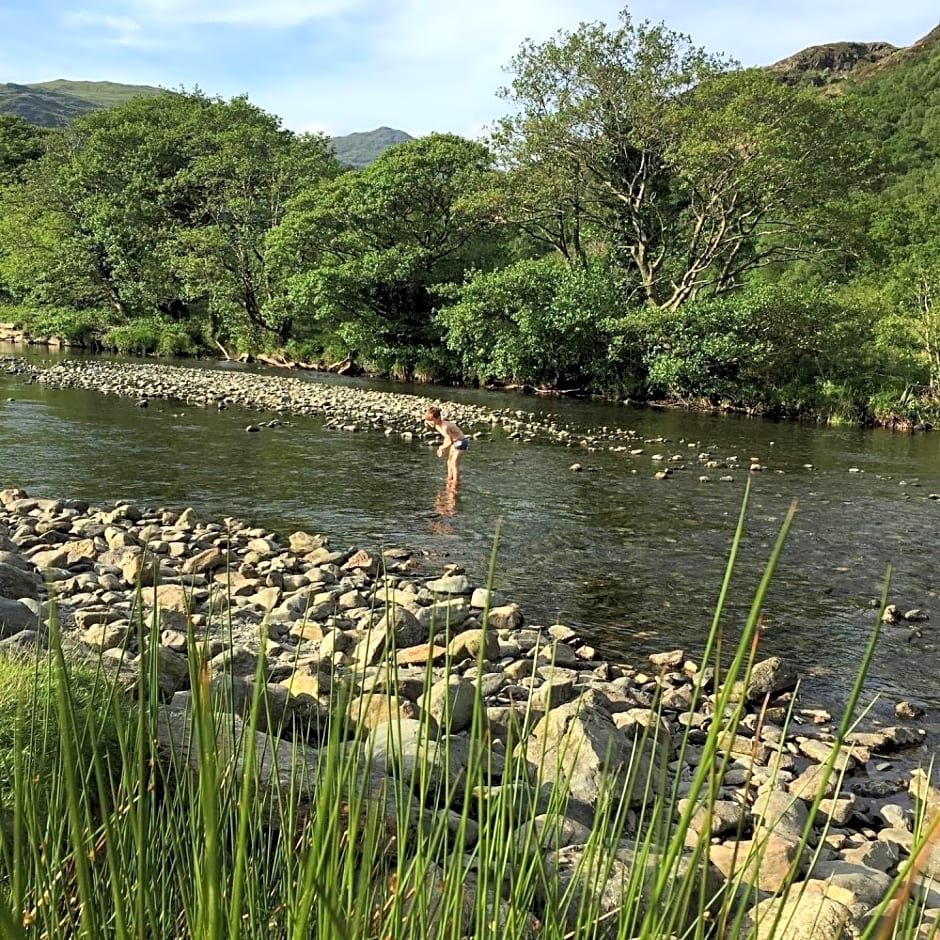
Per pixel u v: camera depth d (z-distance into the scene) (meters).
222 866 1.18
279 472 12.94
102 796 1.19
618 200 30.53
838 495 13.15
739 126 24.56
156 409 19.20
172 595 6.72
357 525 10.16
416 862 1.48
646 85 27.34
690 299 27.27
